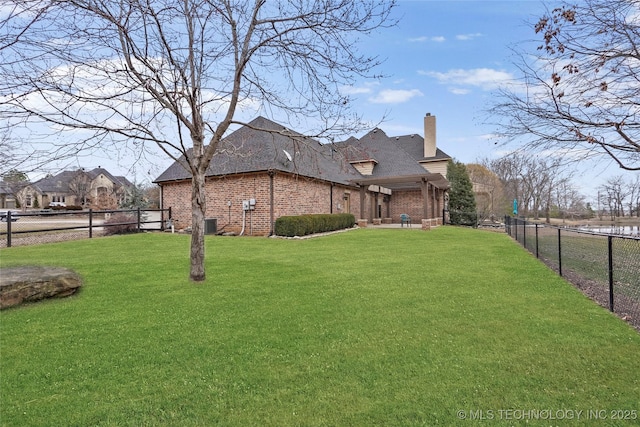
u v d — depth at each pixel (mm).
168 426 2377
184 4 5703
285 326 4141
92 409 2545
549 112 4227
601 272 6844
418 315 4508
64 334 3887
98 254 9055
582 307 4867
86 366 3172
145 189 28453
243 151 12422
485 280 6473
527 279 6586
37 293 5000
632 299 5512
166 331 3984
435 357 3322
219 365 3199
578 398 2656
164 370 3111
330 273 7008
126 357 3348
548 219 37688
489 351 3449
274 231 14492
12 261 7773
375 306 4887
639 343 3629
